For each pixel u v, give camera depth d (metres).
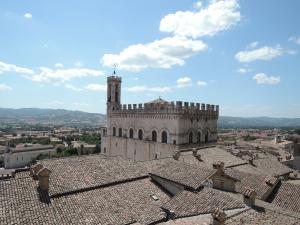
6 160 159.00
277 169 56.62
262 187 36.56
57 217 27.30
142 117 81.12
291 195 36.47
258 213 25.38
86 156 42.19
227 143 157.00
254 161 58.62
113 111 91.19
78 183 33.72
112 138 91.38
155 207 32.66
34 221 25.84
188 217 27.28
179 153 51.94
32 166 36.62
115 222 28.77
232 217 23.98
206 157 55.00
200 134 78.19
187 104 73.25
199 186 33.34
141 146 81.00
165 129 74.44
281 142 160.50
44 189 30.72
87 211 29.39
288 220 24.09
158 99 85.50
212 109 82.31
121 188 35.28
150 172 40.16
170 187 37.00
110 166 40.03
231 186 35.28
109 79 93.88
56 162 37.88
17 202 27.77
